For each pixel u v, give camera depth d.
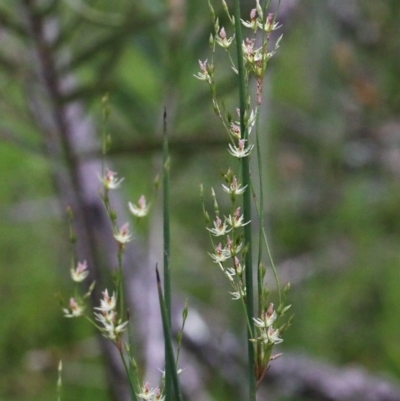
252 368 0.31
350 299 0.92
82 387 0.85
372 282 0.95
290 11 0.68
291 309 0.87
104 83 0.55
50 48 0.53
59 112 0.57
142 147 0.55
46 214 1.01
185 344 0.74
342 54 0.88
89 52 0.53
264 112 0.74
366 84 0.90
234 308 0.75
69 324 0.93
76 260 0.70
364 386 0.75
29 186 1.13
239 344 0.72
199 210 0.95
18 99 0.72
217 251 0.30
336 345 0.87
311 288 0.93
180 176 0.74
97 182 0.72
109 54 0.57
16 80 0.57
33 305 0.95
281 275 0.90
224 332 0.74
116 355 0.69
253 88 0.71
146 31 0.59
